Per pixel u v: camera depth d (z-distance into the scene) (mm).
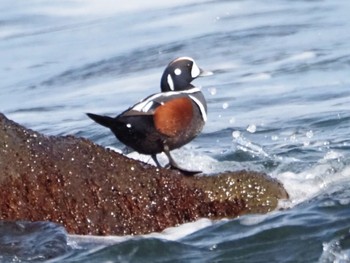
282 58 21547
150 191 10961
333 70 20266
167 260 10312
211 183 11211
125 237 10773
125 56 23031
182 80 11977
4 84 21938
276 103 18047
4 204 10570
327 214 11031
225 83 19859
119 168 10953
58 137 10984
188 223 11023
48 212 10648
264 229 10734
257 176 11383
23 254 10227
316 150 14391
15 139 10703
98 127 16844
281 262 10141
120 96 19641
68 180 10734
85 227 10711
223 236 10711
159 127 11320
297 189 12109
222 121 16859
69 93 20500
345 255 10148
